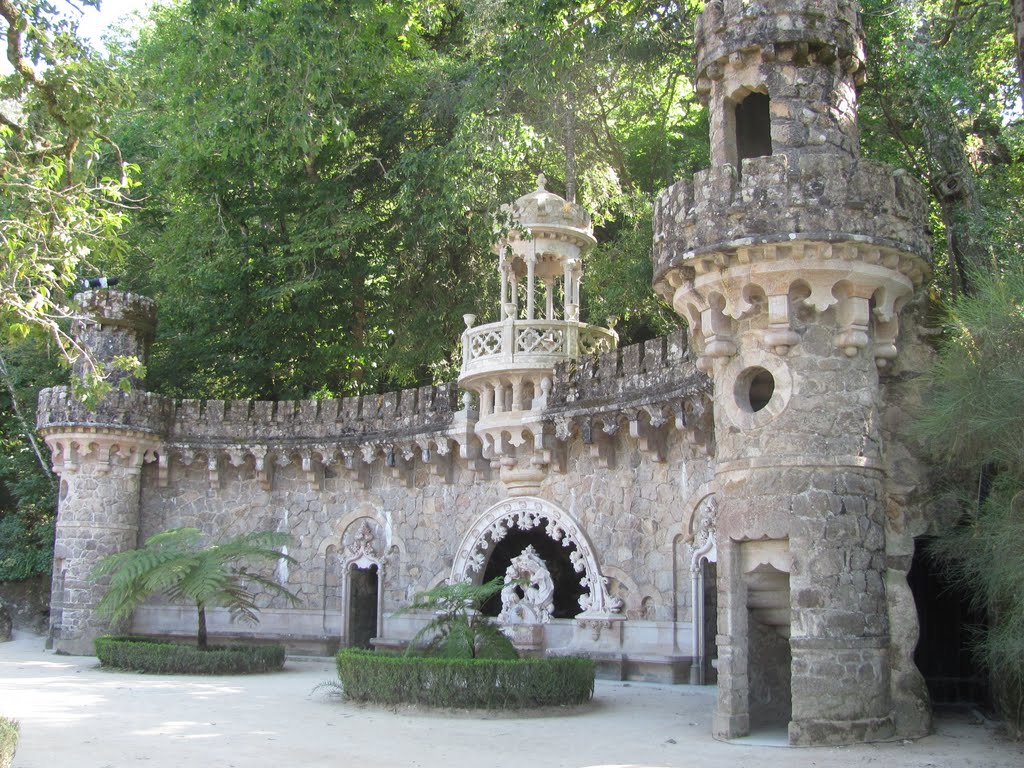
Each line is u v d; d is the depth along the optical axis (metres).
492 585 17.78
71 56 13.97
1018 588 12.42
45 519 34.41
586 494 22.62
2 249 13.63
